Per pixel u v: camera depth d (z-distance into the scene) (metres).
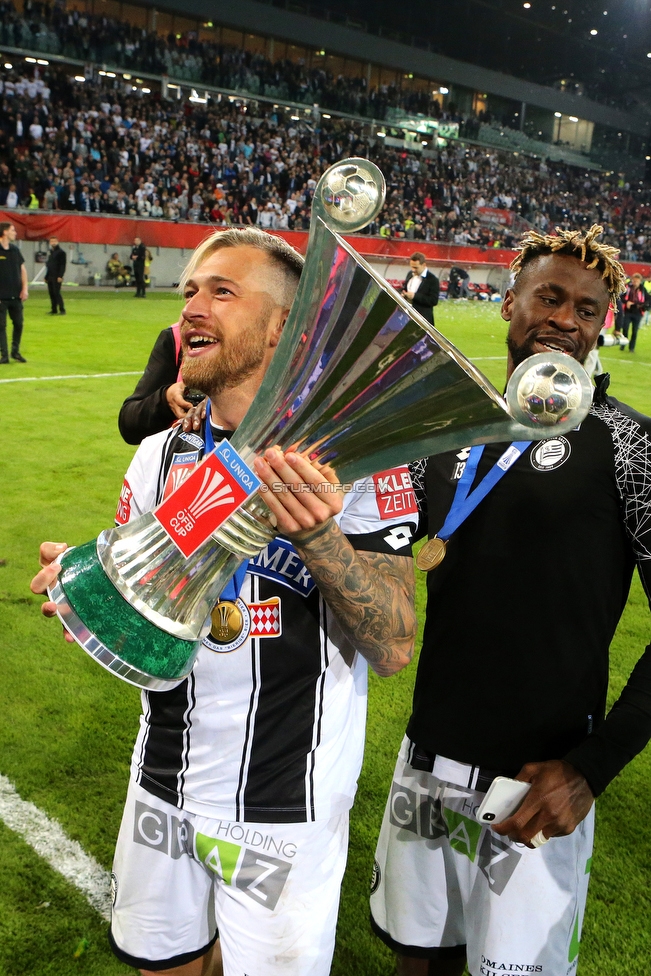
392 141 33.38
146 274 20.20
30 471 5.95
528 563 1.40
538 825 1.25
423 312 10.66
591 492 1.38
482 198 33.50
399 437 0.92
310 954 1.29
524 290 1.48
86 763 2.79
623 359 14.42
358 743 1.40
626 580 1.45
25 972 1.96
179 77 27.44
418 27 36.72
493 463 1.47
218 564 1.02
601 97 44.81
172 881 1.38
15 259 9.62
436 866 1.53
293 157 28.14
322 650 1.31
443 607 1.48
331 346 0.86
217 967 1.54
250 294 1.17
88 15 25.98
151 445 1.44
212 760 1.31
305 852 1.30
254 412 0.96
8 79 22.69
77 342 11.75
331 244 0.83
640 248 36.62
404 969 1.67
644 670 1.33
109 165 22.19
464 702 1.45
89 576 1.03
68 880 2.26
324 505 0.93
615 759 1.27
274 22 31.44
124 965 1.99
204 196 22.98
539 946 1.40
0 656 3.49
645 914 2.26
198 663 1.29
